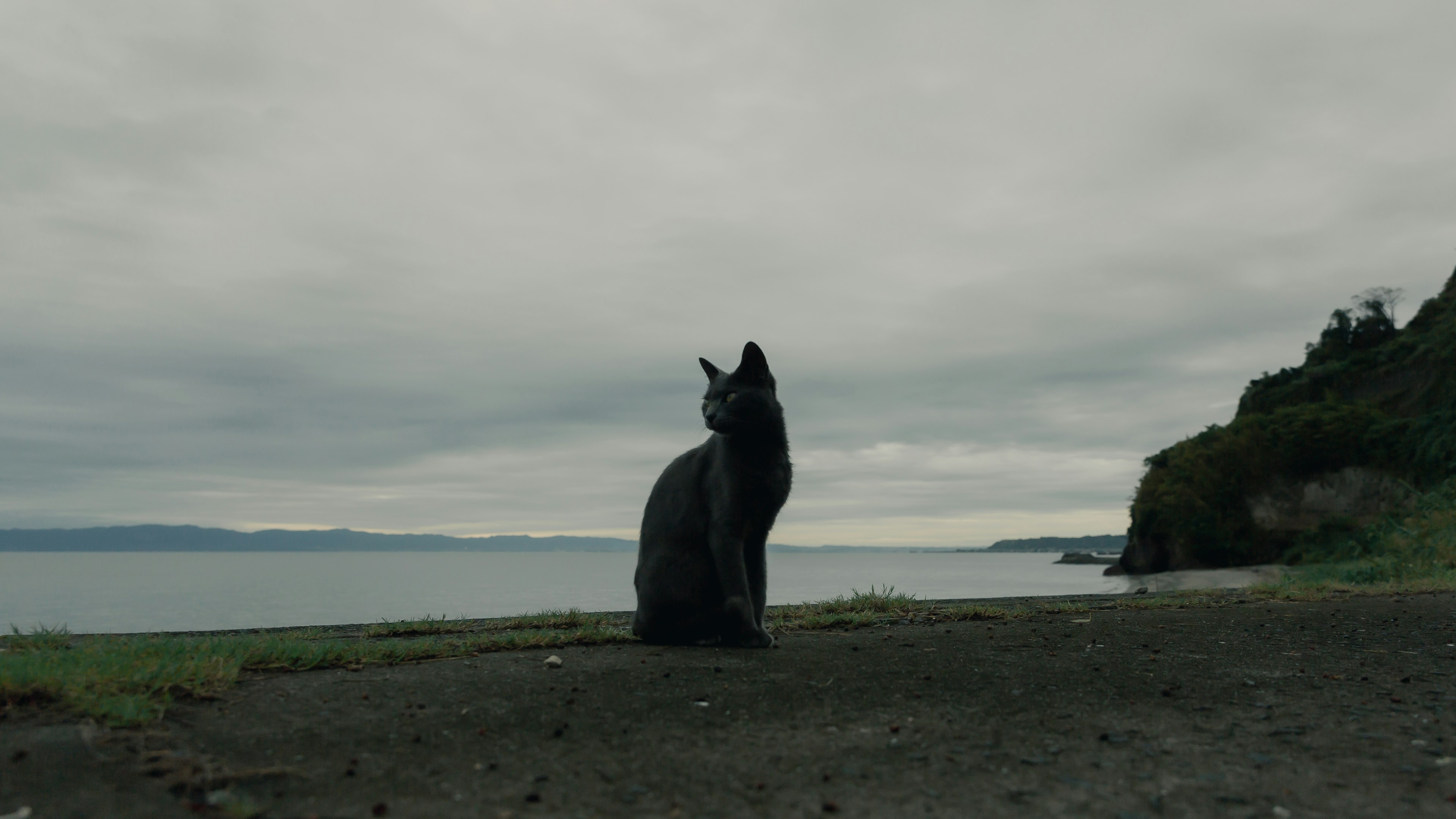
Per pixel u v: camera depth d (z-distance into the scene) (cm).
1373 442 4562
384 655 418
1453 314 4647
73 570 9644
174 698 310
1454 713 316
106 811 197
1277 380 6800
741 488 488
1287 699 344
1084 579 5409
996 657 450
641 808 214
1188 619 660
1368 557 1964
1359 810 214
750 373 507
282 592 3862
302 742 266
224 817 200
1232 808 216
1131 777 241
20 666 304
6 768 219
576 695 339
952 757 260
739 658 441
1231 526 4941
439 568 11012
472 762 250
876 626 630
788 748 268
